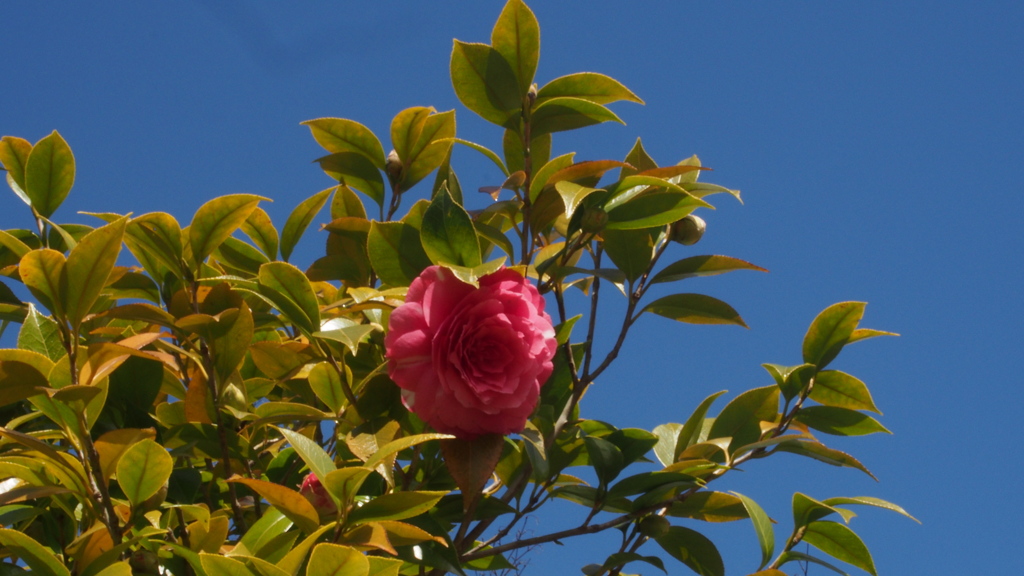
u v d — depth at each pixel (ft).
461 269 8.28
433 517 8.41
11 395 8.08
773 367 8.86
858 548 8.64
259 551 8.16
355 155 8.94
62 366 8.10
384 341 8.48
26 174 8.69
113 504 8.26
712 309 8.80
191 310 8.53
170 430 8.50
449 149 8.95
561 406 8.79
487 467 8.31
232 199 8.46
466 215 8.38
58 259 8.05
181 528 8.29
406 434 8.55
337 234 8.92
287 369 8.68
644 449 8.78
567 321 8.61
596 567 8.82
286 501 8.08
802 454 8.74
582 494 8.71
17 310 8.50
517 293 8.36
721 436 8.89
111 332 8.54
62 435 8.25
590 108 8.63
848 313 8.86
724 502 8.80
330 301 8.93
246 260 8.94
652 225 8.65
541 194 8.68
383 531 8.06
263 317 8.69
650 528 8.68
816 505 8.66
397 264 8.54
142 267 8.82
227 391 8.49
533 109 8.66
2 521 8.25
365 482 8.59
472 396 8.28
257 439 8.73
